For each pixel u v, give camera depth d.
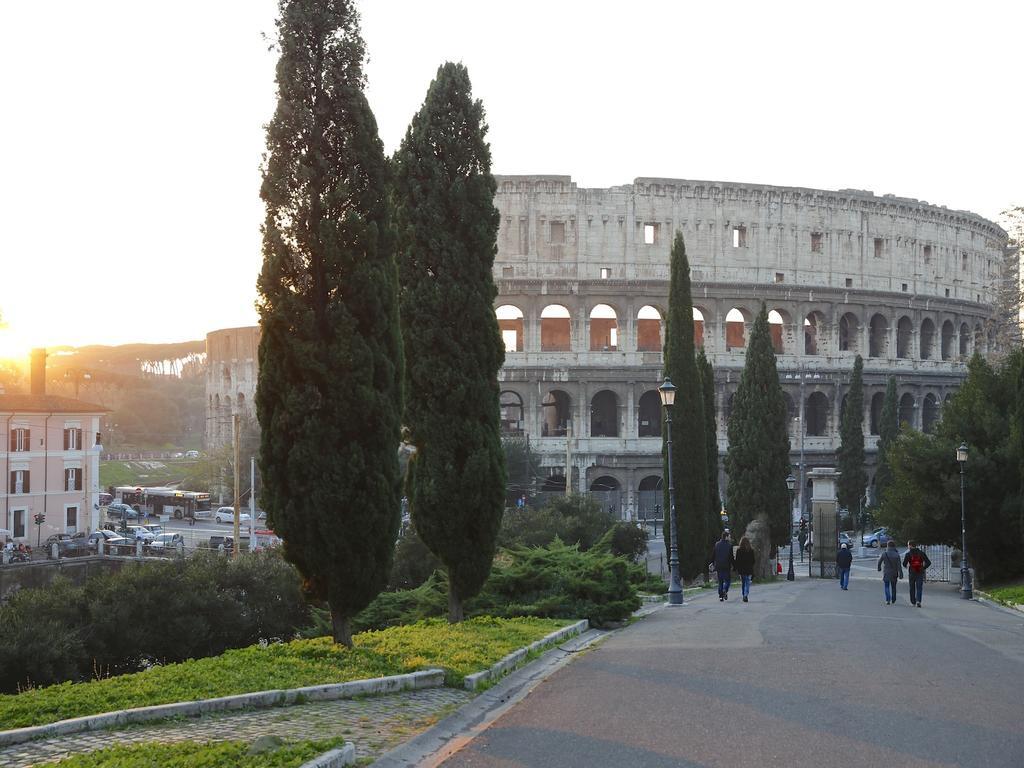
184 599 56.00
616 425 125.38
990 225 144.00
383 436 24.27
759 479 79.12
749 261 122.06
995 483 62.19
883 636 29.36
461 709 19.39
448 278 32.19
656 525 118.50
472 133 33.00
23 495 108.88
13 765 14.57
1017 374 62.56
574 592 35.00
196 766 13.88
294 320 23.78
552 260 117.56
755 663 23.70
